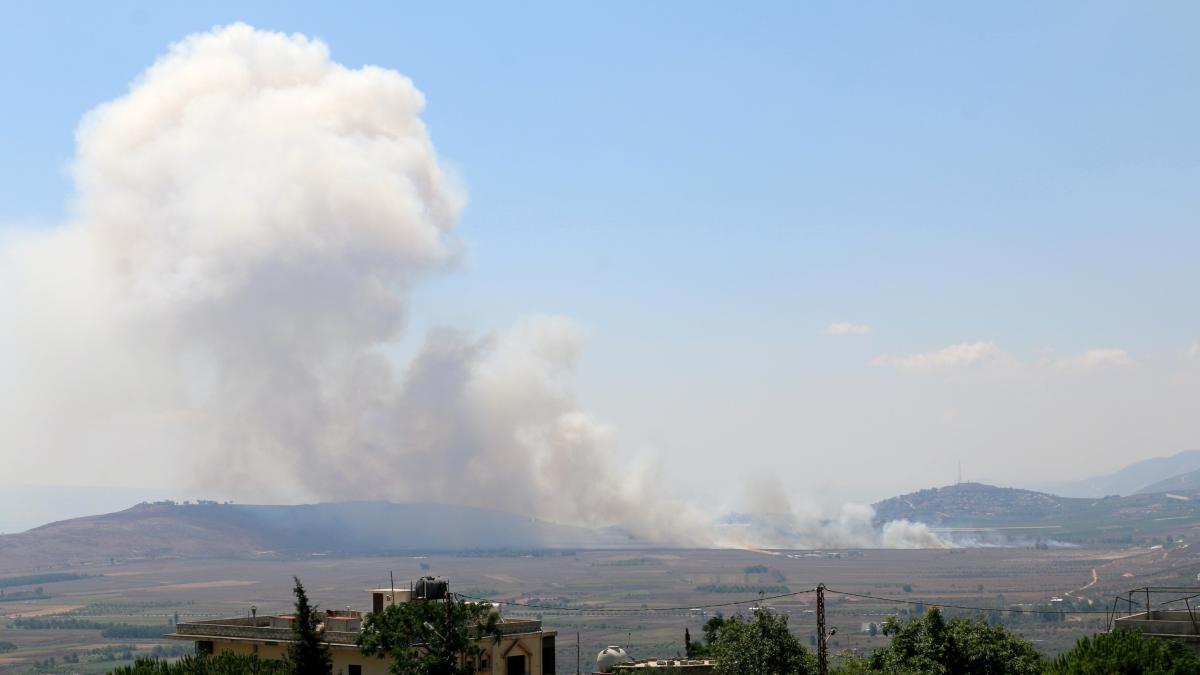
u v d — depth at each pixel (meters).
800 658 94.12
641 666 102.06
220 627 97.38
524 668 91.06
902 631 84.00
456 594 94.62
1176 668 64.31
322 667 84.56
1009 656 80.75
